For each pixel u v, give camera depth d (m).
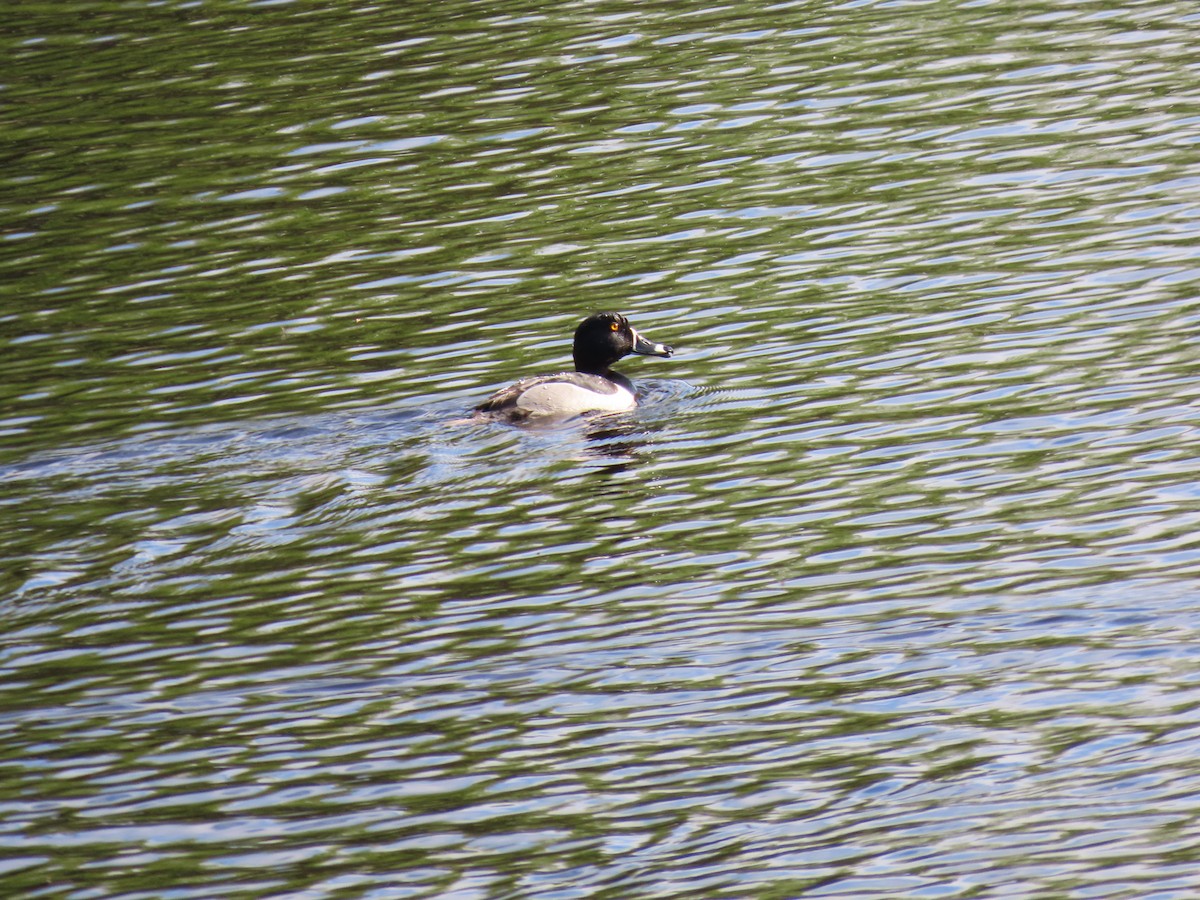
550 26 35.56
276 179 28.72
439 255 25.31
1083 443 17.73
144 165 29.80
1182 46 31.00
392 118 30.97
